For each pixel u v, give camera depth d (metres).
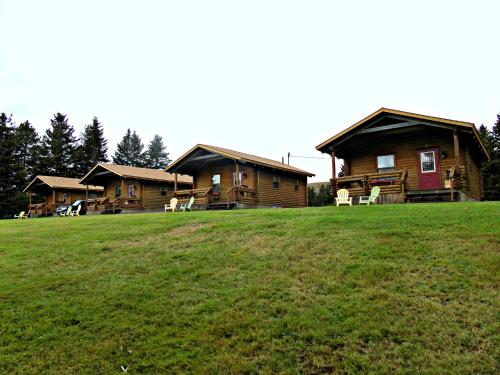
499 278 5.04
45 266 7.57
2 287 6.47
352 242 7.02
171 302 5.35
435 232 7.17
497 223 7.34
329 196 38.75
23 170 42.41
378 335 4.08
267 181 23.36
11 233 11.81
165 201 29.34
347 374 3.60
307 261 6.34
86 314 5.25
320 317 4.55
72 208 29.66
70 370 4.07
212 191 23.75
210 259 7.00
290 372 3.69
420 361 3.64
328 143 17.31
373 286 5.21
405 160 17.20
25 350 4.51
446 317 4.30
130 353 4.27
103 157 57.78
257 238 8.09
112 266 7.21
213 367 3.88
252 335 4.34
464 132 15.13
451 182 14.38
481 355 3.64
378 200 15.73
